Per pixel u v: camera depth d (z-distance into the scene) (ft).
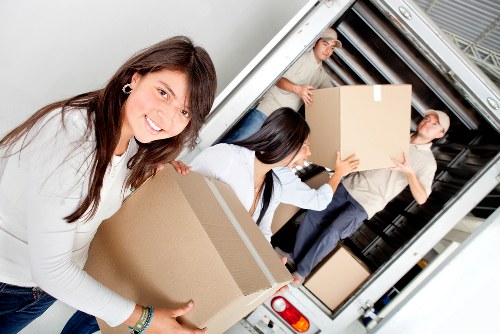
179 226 2.92
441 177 7.06
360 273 6.12
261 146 4.17
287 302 5.59
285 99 6.57
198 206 3.01
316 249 6.41
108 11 4.76
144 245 3.08
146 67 2.25
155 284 2.98
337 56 7.17
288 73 6.46
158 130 2.37
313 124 5.89
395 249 7.18
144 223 3.11
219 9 5.42
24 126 2.42
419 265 8.25
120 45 5.05
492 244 4.54
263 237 3.61
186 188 3.06
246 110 4.98
